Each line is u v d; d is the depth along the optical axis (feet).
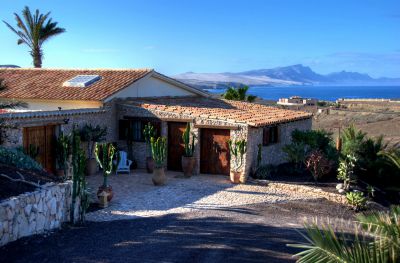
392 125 162.50
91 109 65.41
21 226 32.76
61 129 59.88
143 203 49.21
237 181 62.08
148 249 31.55
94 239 33.88
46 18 122.72
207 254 30.73
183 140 67.92
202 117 66.80
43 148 57.57
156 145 59.06
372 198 59.21
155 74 82.48
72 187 40.40
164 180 59.77
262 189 59.11
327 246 18.65
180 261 29.14
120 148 72.64
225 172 67.31
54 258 28.86
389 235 19.83
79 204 40.60
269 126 68.80
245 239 34.81
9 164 43.19
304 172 68.59
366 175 67.77
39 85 79.00
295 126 83.10
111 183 60.03
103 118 69.31
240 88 118.83
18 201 32.35
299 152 67.31
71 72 85.66
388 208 55.72
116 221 40.73
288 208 49.75
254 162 66.49
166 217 42.50
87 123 65.36
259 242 34.04
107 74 81.56
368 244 20.02
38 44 122.93
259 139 68.49
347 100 336.49
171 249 31.68
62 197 38.91
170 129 70.44
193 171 67.92
